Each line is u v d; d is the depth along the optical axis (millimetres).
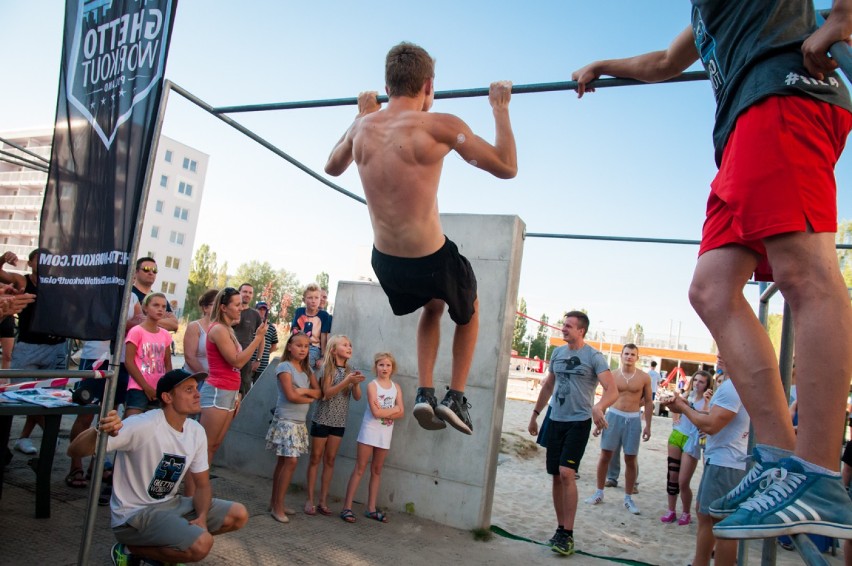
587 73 2557
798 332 1232
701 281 1498
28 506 4266
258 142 4340
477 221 5578
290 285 93500
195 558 3252
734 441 4062
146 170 2973
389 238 2396
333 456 5234
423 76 2486
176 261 58812
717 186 1431
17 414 3750
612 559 4910
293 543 4332
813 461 1167
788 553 5555
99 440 2963
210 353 4645
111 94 3170
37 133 59219
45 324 3172
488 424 5270
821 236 1255
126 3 3184
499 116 2539
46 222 3248
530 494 7168
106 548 3725
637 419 6781
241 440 6266
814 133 1296
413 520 5273
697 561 4172
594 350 5105
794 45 1362
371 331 5934
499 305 5402
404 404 5609
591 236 6055
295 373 4961
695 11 1646
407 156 2301
